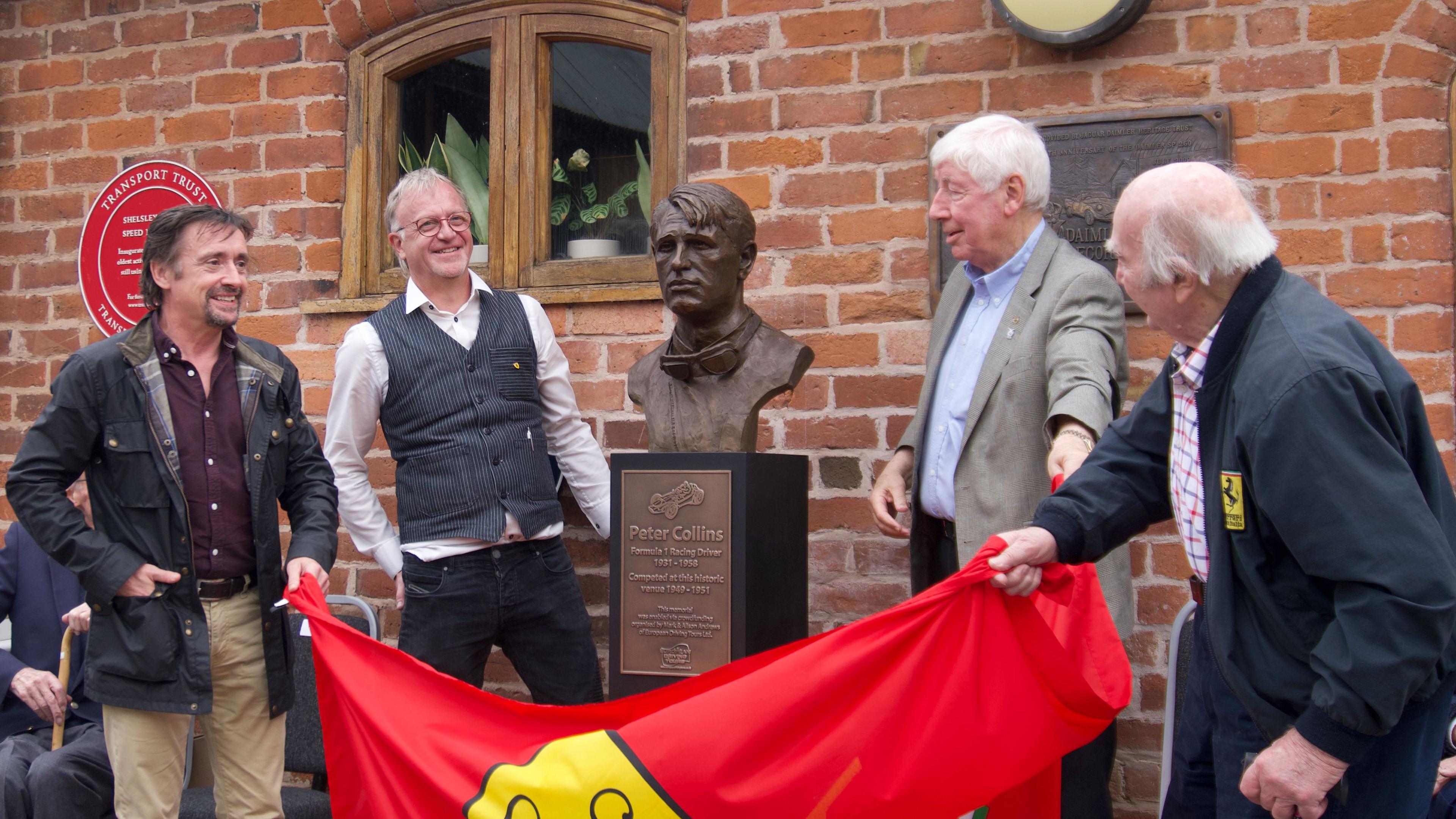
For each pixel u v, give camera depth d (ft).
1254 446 5.54
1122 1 9.78
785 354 8.86
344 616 11.78
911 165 10.65
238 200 12.59
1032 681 6.85
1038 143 8.39
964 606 6.84
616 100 11.82
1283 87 9.80
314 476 9.07
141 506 8.23
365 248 12.30
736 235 8.80
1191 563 6.58
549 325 10.44
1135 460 6.84
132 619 8.13
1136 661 10.02
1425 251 9.48
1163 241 5.96
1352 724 5.24
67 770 9.27
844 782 6.75
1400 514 5.21
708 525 8.44
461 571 9.38
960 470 8.27
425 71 12.41
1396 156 9.57
